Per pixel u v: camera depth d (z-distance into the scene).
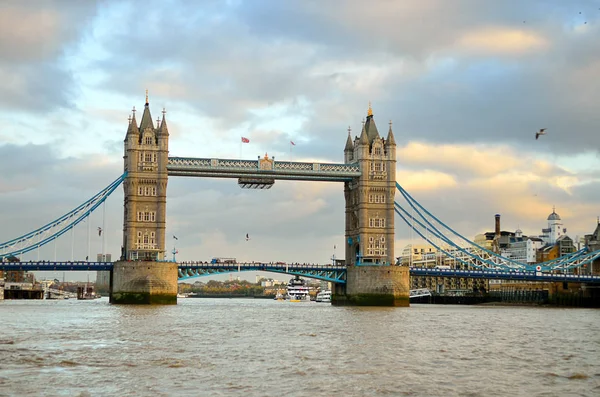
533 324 125.62
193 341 84.19
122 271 189.25
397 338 92.00
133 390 52.47
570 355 74.94
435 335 97.69
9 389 52.25
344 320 131.25
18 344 78.62
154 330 99.62
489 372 62.38
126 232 199.50
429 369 63.53
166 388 53.31
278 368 62.78
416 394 52.56
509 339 92.75
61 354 69.94
